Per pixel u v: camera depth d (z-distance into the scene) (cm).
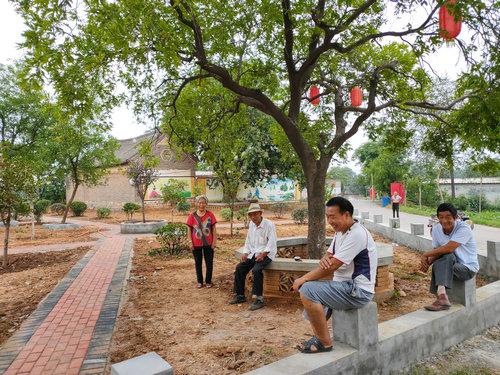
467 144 771
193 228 641
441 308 398
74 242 1306
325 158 670
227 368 339
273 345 386
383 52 816
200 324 459
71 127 697
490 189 3306
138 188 1673
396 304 528
